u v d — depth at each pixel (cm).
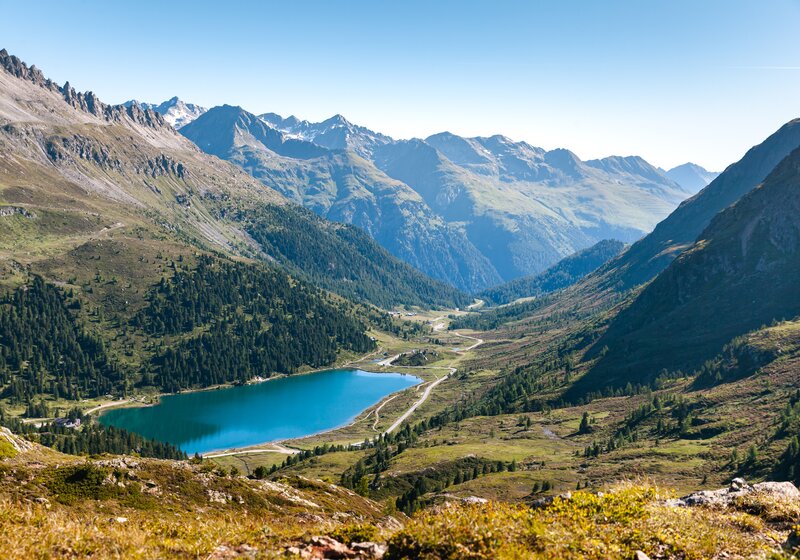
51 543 2147
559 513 2098
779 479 11106
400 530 1984
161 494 5378
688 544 1923
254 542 2186
